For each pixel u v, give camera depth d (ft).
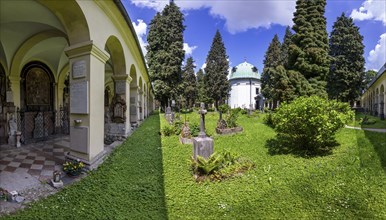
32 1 18.22
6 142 29.40
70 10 18.24
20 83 33.45
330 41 97.30
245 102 168.86
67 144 29.96
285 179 18.39
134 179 18.07
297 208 13.99
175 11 96.17
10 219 10.98
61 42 31.12
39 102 36.86
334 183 17.04
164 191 16.55
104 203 13.62
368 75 97.66
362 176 17.93
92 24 19.86
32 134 34.86
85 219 11.64
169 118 61.36
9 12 19.95
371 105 67.36
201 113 22.94
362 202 14.26
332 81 94.84
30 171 18.31
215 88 138.21
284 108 27.17
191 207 14.47
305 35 65.92
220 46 141.69
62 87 41.16
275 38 125.08
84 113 19.11
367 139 26.96
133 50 39.86
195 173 19.69
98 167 19.34
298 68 65.92
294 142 27.48
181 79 98.27
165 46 93.76
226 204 14.82
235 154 23.08
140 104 58.34
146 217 12.66
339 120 24.34
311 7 66.74
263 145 31.07
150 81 95.50
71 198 13.79
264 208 14.17
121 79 34.30
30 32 26.09
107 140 32.17
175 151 27.81
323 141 24.86
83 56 19.47
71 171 17.13
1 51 28.35
